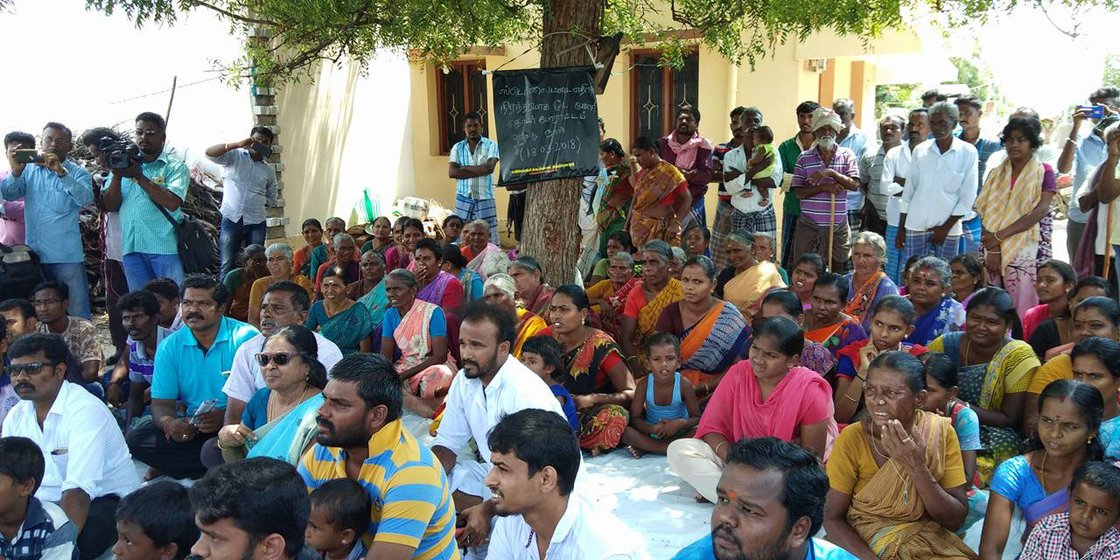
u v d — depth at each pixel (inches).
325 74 450.0
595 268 324.5
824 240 327.6
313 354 165.8
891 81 667.4
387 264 336.2
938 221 298.4
